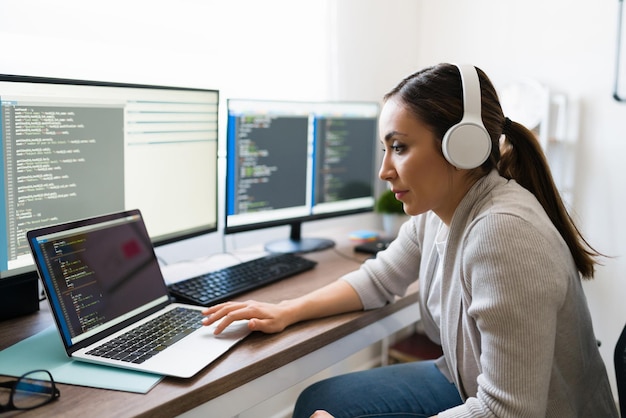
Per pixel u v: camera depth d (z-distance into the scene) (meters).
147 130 1.28
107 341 0.97
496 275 0.84
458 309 0.99
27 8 1.32
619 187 1.97
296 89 1.99
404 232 1.29
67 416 0.76
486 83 0.99
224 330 1.05
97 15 1.45
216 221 1.50
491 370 0.85
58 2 1.37
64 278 0.95
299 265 1.47
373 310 1.24
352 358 2.26
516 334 0.83
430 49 2.40
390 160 0.99
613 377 2.06
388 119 0.97
